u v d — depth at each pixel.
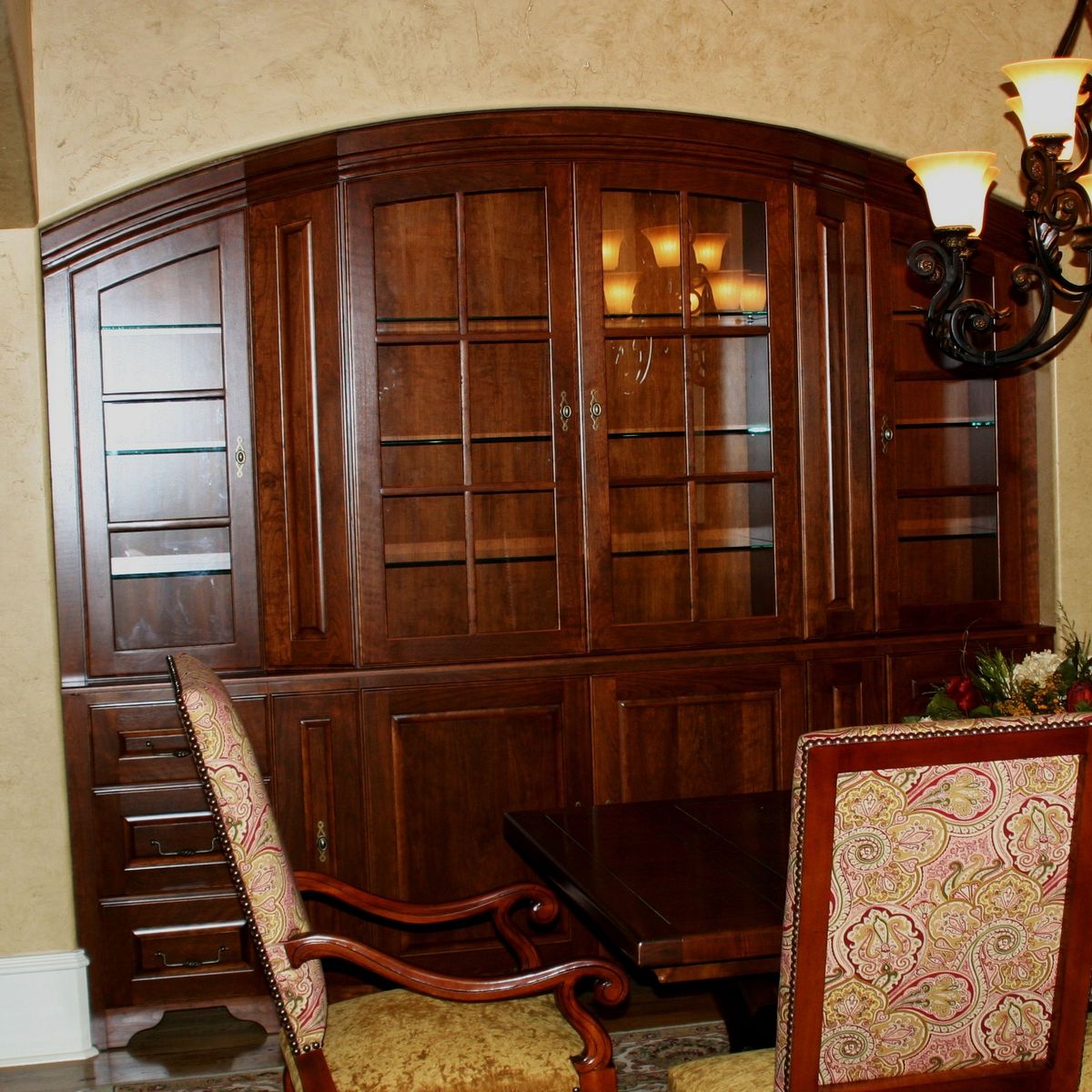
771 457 3.75
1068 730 1.68
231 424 3.48
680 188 3.66
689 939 1.85
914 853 1.68
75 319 3.39
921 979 1.74
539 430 3.66
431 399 3.62
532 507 3.67
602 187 3.61
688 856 2.29
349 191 3.50
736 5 3.61
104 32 3.31
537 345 3.65
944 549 3.99
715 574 3.77
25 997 3.36
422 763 3.53
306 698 3.46
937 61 3.75
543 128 3.55
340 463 3.51
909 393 3.96
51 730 3.36
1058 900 1.75
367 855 3.50
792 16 3.64
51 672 3.36
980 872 1.71
